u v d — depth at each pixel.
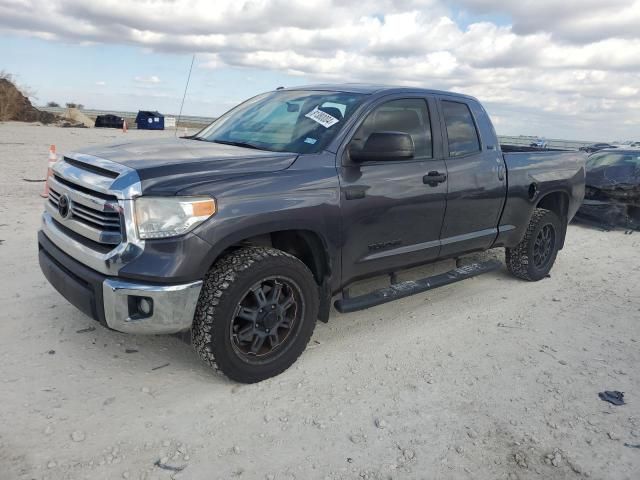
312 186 3.58
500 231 5.29
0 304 4.43
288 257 3.48
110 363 3.63
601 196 9.72
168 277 3.01
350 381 3.61
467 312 5.02
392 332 4.45
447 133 4.70
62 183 3.60
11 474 2.52
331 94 4.41
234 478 2.62
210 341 3.20
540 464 2.86
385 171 4.07
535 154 5.70
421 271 5.70
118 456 2.71
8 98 51.16
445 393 3.52
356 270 4.03
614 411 3.41
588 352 4.27
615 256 7.66
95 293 3.11
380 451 2.90
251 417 3.13
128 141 4.16
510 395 3.54
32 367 3.49
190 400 3.26
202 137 4.62
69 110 56.19
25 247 6.06
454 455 2.90
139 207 2.99
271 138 4.10
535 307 5.25
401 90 4.42
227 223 3.17
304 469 2.72
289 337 3.62
